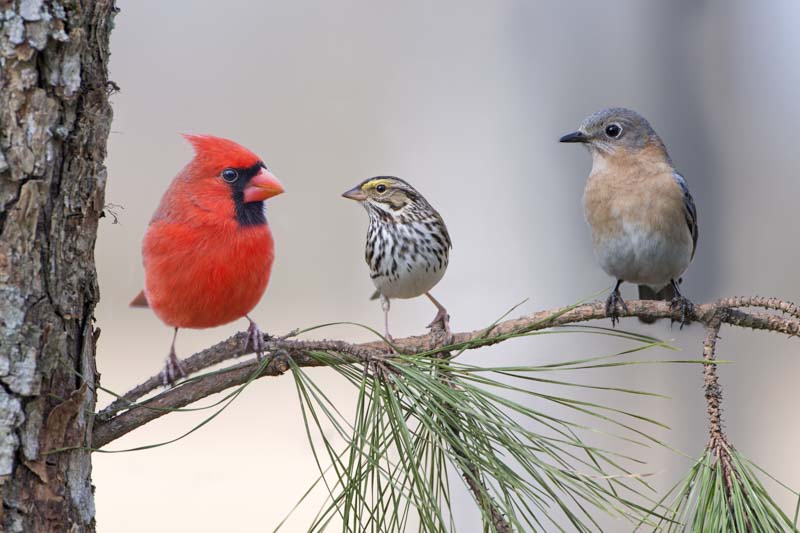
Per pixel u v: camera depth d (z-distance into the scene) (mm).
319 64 20719
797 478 14109
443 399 4730
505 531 4734
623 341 13617
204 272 6055
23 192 4547
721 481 4582
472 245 14289
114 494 14227
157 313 6371
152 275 6137
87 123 4766
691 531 4508
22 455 4574
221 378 5234
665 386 13562
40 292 4629
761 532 4500
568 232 14016
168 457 15406
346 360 5117
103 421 5086
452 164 14766
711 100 14203
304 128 20625
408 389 4840
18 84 4527
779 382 14203
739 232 14656
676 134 14180
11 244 4539
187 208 6027
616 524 11812
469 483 4688
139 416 5117
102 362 16391
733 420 14125
